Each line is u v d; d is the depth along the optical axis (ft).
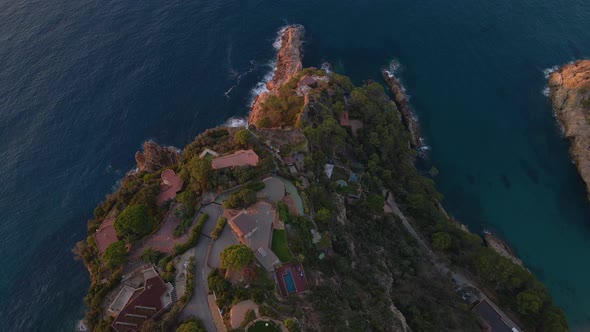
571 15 630.74
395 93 533.55
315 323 231.50
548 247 414.62
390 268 326.44
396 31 609.42
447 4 649.61
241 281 247.29
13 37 557.74
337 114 449.06
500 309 347.97
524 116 517.55
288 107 422.41
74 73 513.04
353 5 645.10
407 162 453.17
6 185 412.57
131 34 567.59
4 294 346.54
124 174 422.00
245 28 590.55
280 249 269.85
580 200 447.42
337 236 311.06
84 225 385.91
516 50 585.63
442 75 558.56
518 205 443.32
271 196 305.73
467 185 458.91
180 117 476.13
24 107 475.31
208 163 312.29
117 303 263.29
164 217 305.53
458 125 508.53
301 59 568.00
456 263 372.58
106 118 469.98
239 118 476.95
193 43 561.43
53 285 350.02
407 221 396.16
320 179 361.30
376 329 251.19
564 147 490.08
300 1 644.27
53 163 431.02
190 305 250.57
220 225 285.02
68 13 598.75
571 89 512.22
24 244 374.02
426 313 303.89
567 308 377.91
